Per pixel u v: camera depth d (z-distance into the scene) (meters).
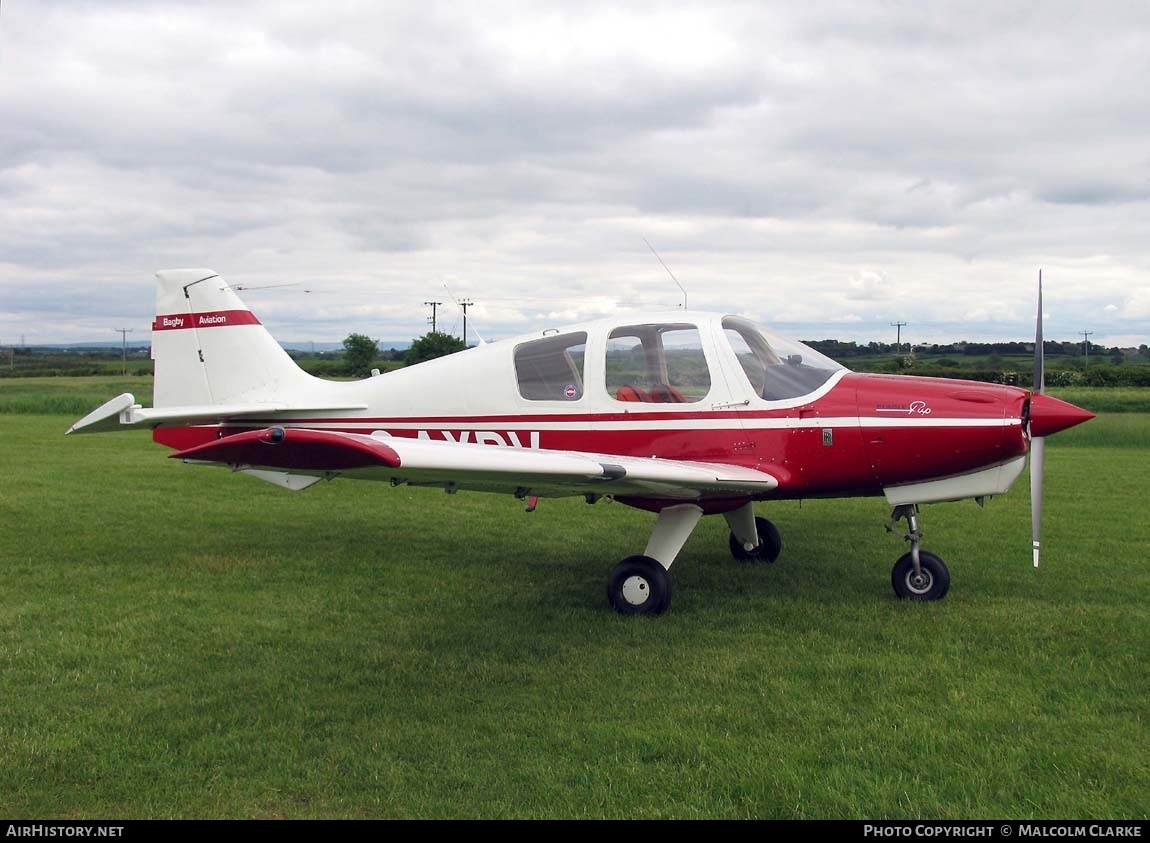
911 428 5.20
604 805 2.89
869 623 4.91
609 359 5.84
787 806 2.87
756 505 9.50
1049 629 4.77
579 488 5.16
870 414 5.29
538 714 3.62
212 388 7.20
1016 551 6.92
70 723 3.50
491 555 6.78
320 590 5.66
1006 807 2.85
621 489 5.14
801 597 5.53
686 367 5.67
